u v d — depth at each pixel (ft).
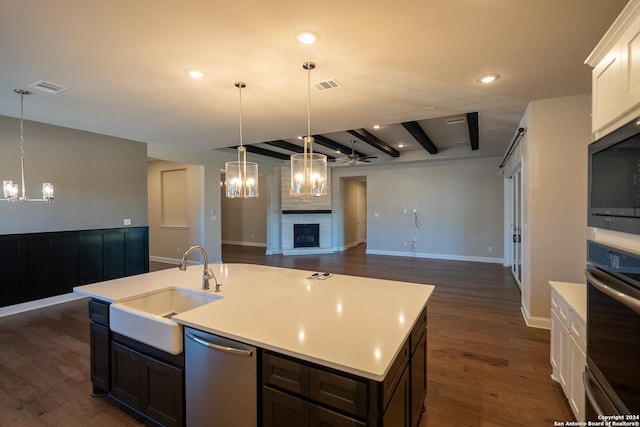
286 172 29.66
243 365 5.01
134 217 17.94
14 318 12.87
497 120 14.21
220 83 9.44
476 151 23.50
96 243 16.17
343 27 6.48
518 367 8.98
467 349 10.09
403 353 5.05
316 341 4.70
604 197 4.59
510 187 22.91
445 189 26.45
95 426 6.72
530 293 11.87
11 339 10.88
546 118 11.25
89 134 15.93
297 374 4.50
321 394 4.31
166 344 5.84
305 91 10.15
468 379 8.39
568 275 11.29
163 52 7.50
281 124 14.43
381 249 29.30
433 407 7.27
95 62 7.98
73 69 8.38
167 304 8.07
